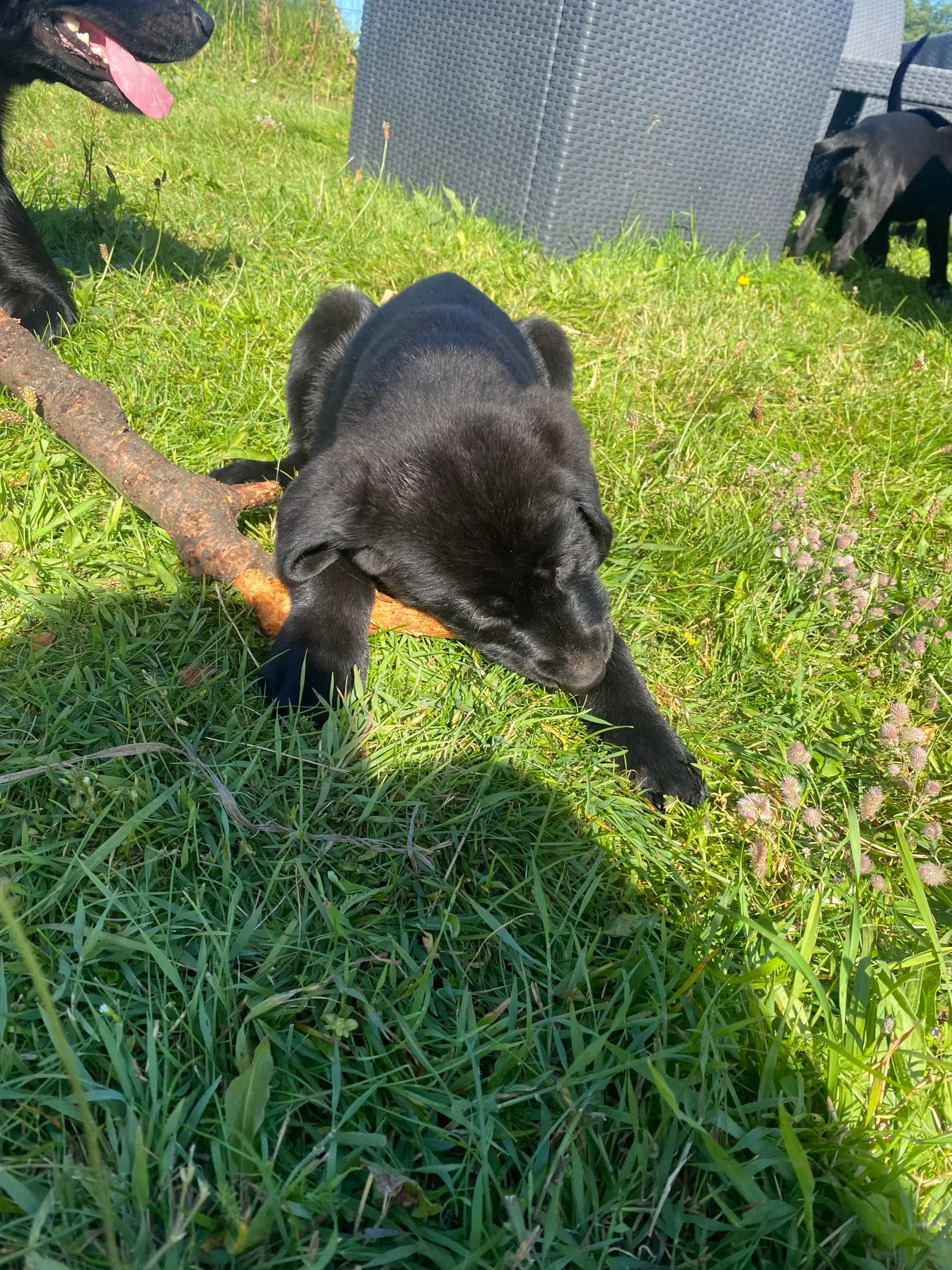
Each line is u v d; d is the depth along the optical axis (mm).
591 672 439
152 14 776
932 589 585
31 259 726
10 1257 214
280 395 708
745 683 502
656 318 990
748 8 1180
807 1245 255
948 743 473
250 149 1479
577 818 395
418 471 451
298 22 2551
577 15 1065
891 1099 292
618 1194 254
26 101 1543
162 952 295
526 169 1174
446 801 386
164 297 826
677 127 1199
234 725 400
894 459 785
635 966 318
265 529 558
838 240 1546
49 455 557
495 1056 296
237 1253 228
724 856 394
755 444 778
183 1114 258
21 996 280
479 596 439
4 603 452
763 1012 306
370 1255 235
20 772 339
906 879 386
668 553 595
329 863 346
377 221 1146
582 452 486
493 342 602
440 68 1239
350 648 452
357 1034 297
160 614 462
